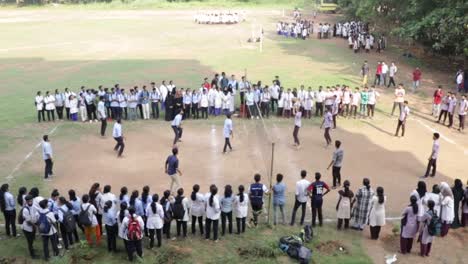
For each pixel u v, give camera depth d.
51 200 14.00
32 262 13.52
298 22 59.56
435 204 14.92
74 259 13.67
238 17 69.19
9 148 22.67
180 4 90.19
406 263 13.73
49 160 19.09
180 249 14.22
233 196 15.26
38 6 92.62
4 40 55.44
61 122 27.02
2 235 15.09
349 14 63.19
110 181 19.02
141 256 13.70
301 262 13.56
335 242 14.69
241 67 40.38
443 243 14.88
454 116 28.34
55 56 46.19
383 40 48.25
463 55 38.19
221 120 27.34
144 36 57.72
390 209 16.89
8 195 14.65
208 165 20.70
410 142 23.88
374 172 20.14
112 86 34.09
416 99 31.44
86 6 90.81
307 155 22.00
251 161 21.22
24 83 35.72
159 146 23.14
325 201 17.55
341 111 28.23
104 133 24.73
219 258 13.80
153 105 27.88
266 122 27.02
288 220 16.14
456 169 20.47
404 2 40.81
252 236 15.04
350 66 41.12
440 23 32.97
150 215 14.07
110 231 13.87
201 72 38.50
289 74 37.75
